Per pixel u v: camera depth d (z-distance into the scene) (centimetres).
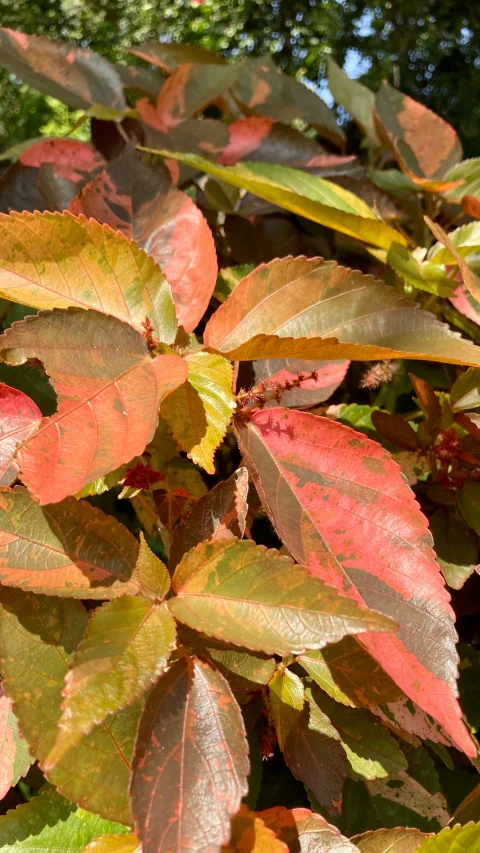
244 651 60
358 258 99
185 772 53
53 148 85
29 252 61
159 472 64
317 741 63
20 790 74
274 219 96
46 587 56
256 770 64
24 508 57
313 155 99
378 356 61
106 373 58
